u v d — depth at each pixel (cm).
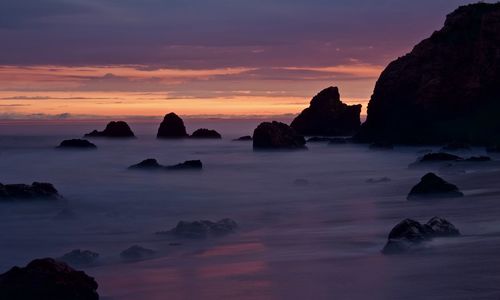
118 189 4853
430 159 5922
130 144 10975
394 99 9150
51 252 2534
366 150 8488
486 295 1411
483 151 7369
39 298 1530
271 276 1805
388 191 4278
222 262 2144
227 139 12588
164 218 3391
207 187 5025
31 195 3691
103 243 2677
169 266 2128
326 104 11450
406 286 1540
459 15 9412
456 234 2120
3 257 2467
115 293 1753
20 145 10744
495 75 8556
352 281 1661
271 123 9081
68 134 15050
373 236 2439
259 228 2945
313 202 3928
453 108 8694
